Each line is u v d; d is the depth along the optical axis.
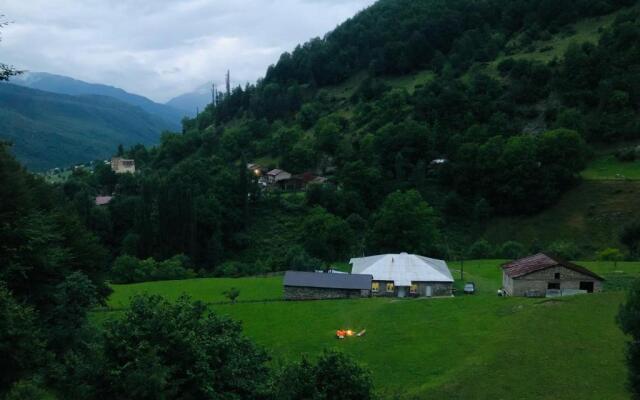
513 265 78.19
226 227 154.50
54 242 51.94
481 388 44.53
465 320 61.88
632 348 36.22
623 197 137.00
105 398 29.45
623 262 94.88
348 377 30.92
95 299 46.44
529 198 148.00
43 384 32.91
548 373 46.09
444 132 183.75
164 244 138.12
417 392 44.88
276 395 30.67
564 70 185.75
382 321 64.94
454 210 157.38
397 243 121.44
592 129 165.50
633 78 170.88
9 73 37.94
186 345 30.36
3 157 54.69
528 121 180.00
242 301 79.12
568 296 65.44
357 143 197.38
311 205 165.00
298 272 83.88
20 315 30.36
